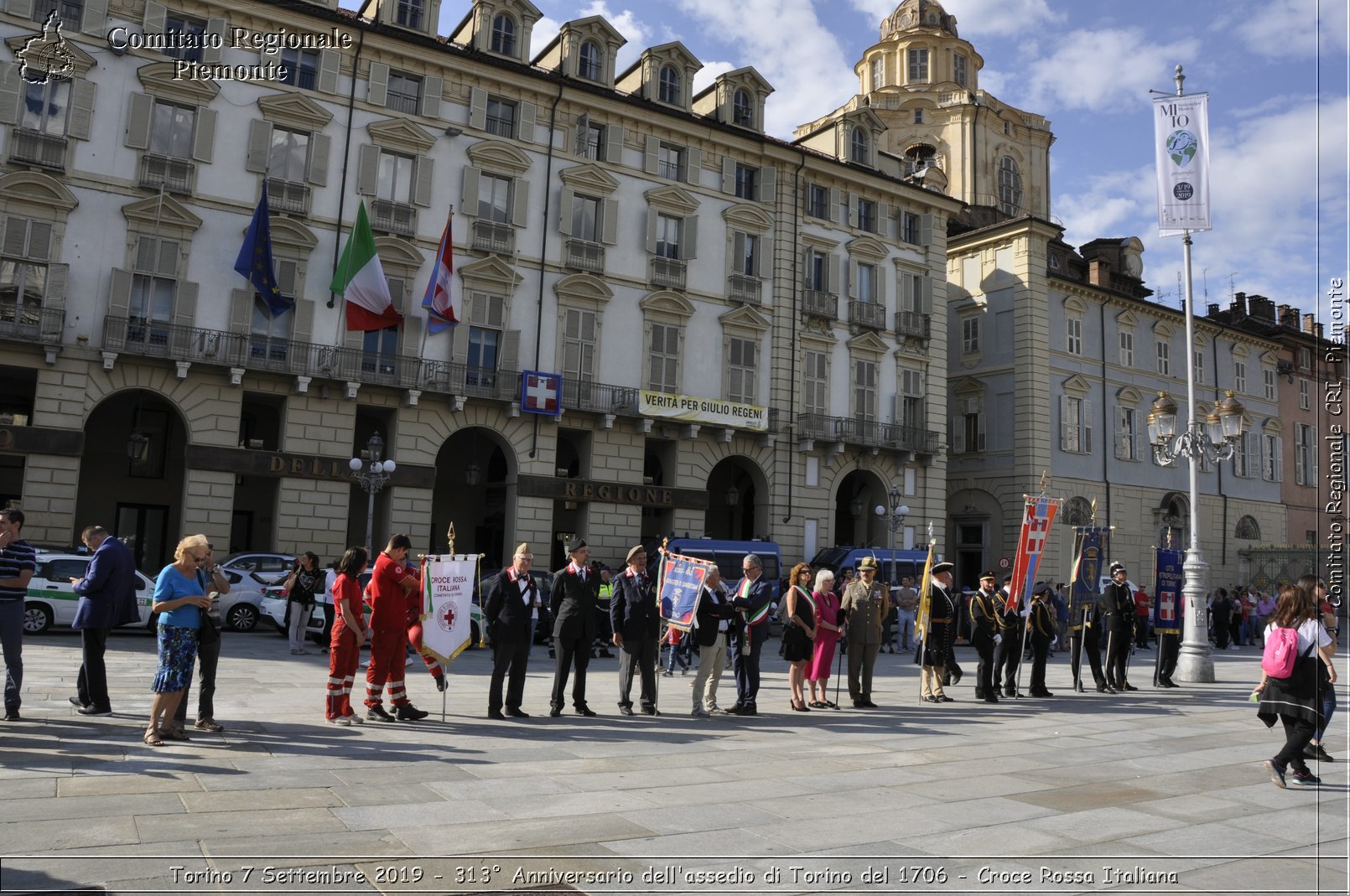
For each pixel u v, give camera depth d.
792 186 38.97
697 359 36.22
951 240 47.38
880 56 66.62
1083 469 44.94
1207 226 21.14
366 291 29.61
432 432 31.45
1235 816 8.30
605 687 16.91
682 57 37.16
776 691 17.34
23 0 26.86
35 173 26.45
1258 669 25.38
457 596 12.38
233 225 29.12
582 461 34.53
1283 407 55.72
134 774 8.19
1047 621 17.91
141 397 32.00
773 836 7.15
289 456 29.05
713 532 42.12
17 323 26.08
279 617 24.89
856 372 39.81
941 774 9.77
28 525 25.81
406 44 31.59
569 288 33.78
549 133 34.12
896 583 34.59
